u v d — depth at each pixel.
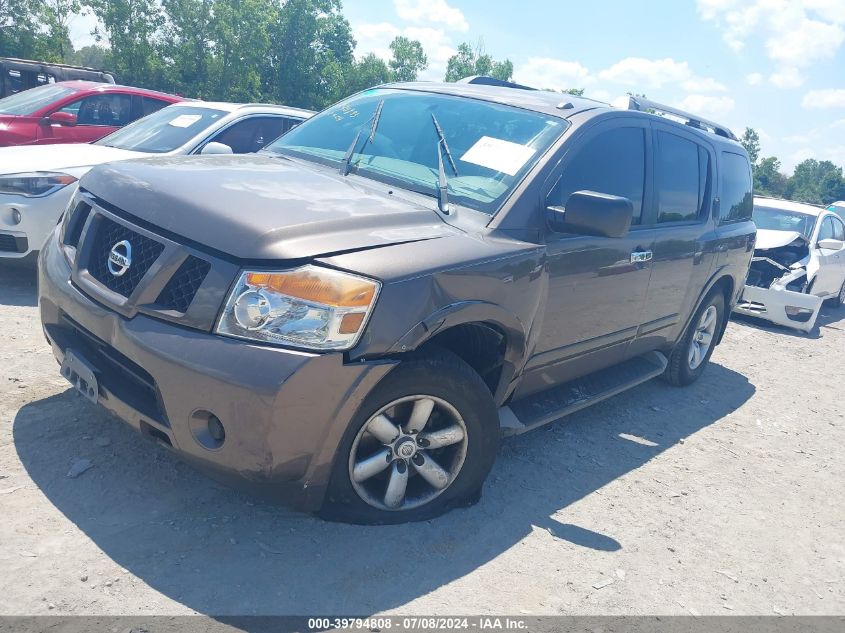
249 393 2.49
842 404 6.52
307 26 66.44
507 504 3.56
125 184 3.11
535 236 3.46
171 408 2.62
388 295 2.70
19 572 2.51
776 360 7.82
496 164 3.64
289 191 3.15
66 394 3.88
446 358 2.97
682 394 5.92
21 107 9.16
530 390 3.88
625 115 4.36
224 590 2.60
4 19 49.72
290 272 2.60
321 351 2.57
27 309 5.41
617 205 3.28
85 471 3.18
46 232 5.73
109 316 2.79
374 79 75.94
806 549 3.71
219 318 2.59
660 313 4.90
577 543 3.34
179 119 7.33
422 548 3.05
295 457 2.63
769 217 10.96
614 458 4.39
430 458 3.12
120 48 53.78
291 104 67.56
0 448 3.26
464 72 82.31
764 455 4.92
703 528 3.73
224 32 56.59
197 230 2.73
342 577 2.78
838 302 12.16
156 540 2.81
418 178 3.60
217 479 2.71
